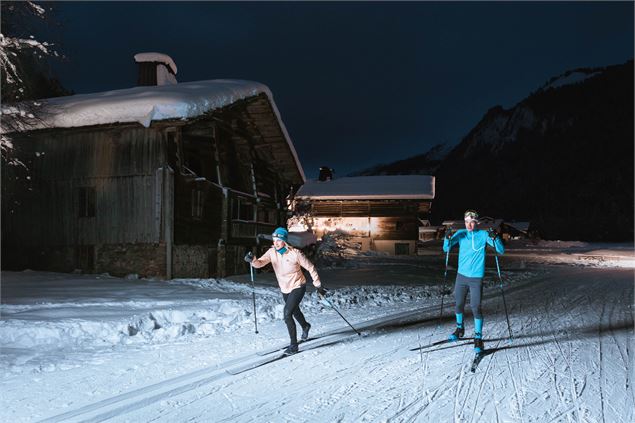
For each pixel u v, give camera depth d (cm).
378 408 457
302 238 2580
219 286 1477
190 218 1727
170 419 427
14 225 1767
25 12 1295
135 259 1631
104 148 1689
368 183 4878
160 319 908
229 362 618
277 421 424
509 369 594
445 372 579
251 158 2255
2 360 601
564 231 9306
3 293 1137
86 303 1005
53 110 1633
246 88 1888
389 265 2861
